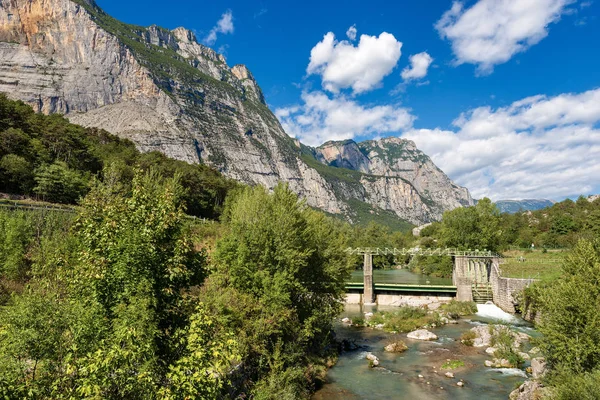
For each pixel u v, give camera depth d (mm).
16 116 80938
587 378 16109
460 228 76688
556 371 19906
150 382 9000
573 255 24953
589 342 18703
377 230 151500
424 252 71062
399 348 34156
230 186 128500
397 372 28453
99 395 8398
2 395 8609
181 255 11867
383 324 45906
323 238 35281
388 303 63969
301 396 22547
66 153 81750
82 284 11227
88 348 9836
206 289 23203
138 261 10773
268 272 25922
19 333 9320
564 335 19891
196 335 9781
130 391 8875
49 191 59000
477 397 23469
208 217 102812
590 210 115125
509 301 50781
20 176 59094
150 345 9766
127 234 10859
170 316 11727
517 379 26234
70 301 11016
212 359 10156
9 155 60594
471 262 66875
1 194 55062
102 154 101375
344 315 53156
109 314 10836
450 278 87188
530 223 133750
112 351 8680
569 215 113000
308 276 32312
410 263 113250
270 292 24672
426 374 27953
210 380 9539
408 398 23625
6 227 24734
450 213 80500
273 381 21109
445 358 31750
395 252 69438
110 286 11039
